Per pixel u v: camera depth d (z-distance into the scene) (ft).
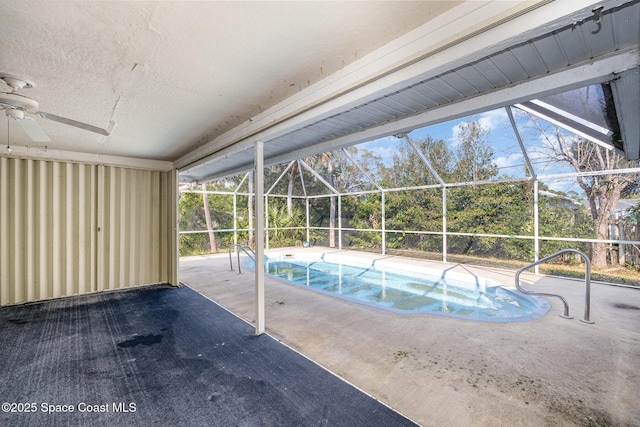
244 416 6.26
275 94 8.54
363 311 12.69
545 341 9.43
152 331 10.86
